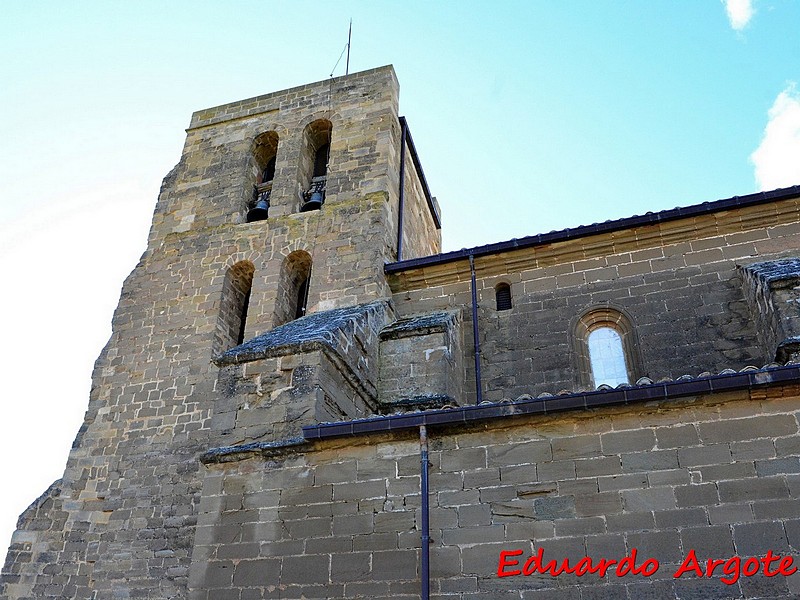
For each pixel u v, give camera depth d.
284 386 13.29
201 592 11.17
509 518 10.18
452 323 17.97
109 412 19.62
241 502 11.77
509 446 10.69
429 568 10.15
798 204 16.80
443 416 10.94
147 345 20.70
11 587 17.25
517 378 17.28
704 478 9.62
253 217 23.38
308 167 24.62
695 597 8.94
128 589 16.45
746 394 9.90
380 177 22.06
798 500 9.15
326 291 19.80
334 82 25.42
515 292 18.66
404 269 19.88
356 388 15.22
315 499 11.34
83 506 18.09
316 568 10.78
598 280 17.98
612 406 10.33
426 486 10.73
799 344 12.21
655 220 17.48
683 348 16.23
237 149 25.08
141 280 22.36
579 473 10.17
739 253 17.02
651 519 9.56
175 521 17.08
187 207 23.94
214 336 20.20
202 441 18.16
